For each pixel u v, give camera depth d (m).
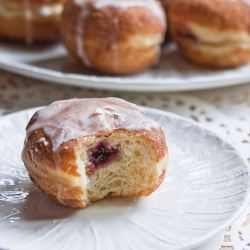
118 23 0.63
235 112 0.60
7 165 0.47
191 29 0.65
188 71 0.66
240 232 0.44
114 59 0.63
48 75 0.59
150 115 0.52
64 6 0.66
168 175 0.46
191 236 0.40
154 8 0.66
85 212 0.43
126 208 0.43
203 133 0.50
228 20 0.65
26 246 0.39
